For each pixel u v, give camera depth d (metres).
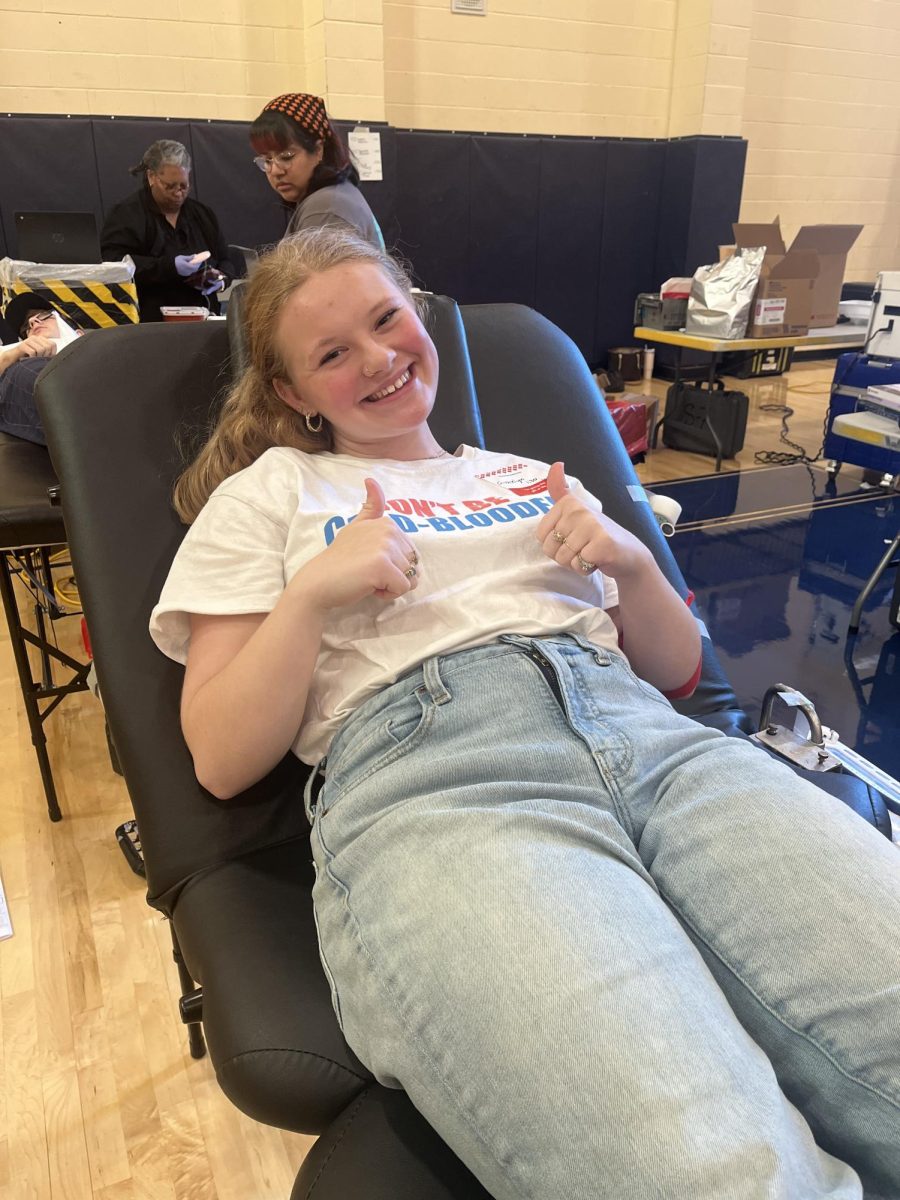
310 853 1.02
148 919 1.62
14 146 4.21
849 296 5.02
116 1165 1.21
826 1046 0.71
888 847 0.80
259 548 0.99
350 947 0.77
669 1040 0.64
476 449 1.25
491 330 1.52
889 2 5.82
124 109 4.40
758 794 0.84
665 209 5.73
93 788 1.97
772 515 3.63
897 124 6.23
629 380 5.82
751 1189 0.58
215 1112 1.29
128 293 2.64
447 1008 0.68
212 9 4.40
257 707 0.89
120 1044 1.38
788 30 5.61
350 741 0.92
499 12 4.98
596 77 5.35
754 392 5.42
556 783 0.86
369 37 4.49
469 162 5.14
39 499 1.52
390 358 1.04
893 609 2.72
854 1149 0.71
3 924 1.61
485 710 0.90
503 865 0.74
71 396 1.17
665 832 0.85
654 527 1.50
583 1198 0.60
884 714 2.30
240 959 0.87
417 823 0.79
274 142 2.56
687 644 1.11
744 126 5.77
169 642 1.00
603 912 0.72
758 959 0.75
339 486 1.06
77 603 2.71
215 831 1.01
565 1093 0.62
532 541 1.07
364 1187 0.72
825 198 6.21
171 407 1.22
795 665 2.53
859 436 2.92
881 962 0.71
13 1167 1.20
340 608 0.98
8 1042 1.38
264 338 1.08
